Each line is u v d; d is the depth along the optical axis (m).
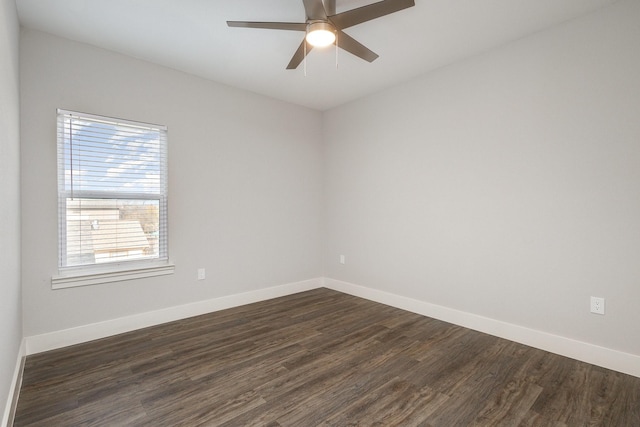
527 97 2.56
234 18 2.32
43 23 2.35
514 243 2.66
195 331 2.87
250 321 3.12
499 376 2.12
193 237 3.26
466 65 2.94
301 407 1.80
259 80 3.39
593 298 2.28
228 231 3.52
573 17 2.31
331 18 1.94
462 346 2.58
